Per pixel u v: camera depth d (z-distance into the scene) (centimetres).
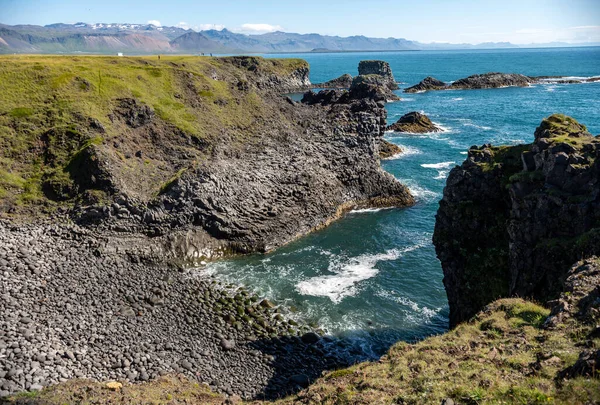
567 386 1296
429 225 5359
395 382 1672
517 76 19162
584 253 2395
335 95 9594
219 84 8156
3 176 4662
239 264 4341
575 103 13125
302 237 5038
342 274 4178
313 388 1884
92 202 4484
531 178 2794
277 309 3566
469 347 1819
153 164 5488
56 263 3697
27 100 5653
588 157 2664
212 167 5025
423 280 4084
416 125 10244
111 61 8138
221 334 3153
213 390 2562
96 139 5162
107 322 3083
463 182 3247
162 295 3575
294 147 6225
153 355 2800
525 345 1708
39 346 2634
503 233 3020
